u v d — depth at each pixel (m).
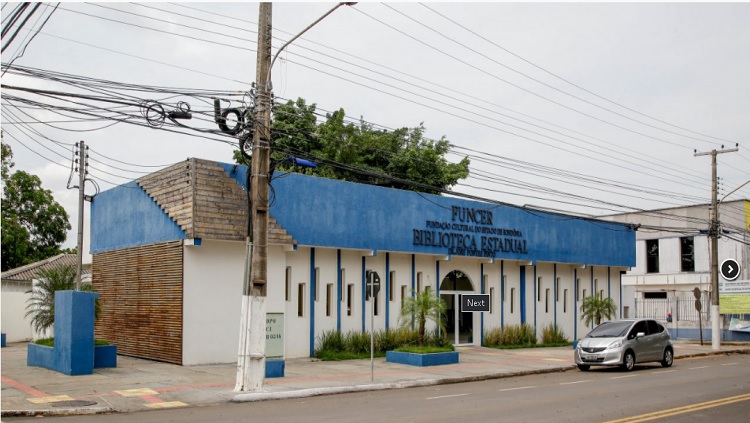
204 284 23.09
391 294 29.09
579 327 37.81
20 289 36.50
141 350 24.66
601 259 38.44
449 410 14.88
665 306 46.75
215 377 19.77
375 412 14.57
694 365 27.11
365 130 41.56
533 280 35.38
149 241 24.73
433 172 41.75
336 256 27.06
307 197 25.56
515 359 27.25
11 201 48.25
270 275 24.38
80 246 27.02
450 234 30.66
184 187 23.14
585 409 15.03
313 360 25.08
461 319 32.25
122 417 13.88
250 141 18.64
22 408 14.39
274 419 13.55
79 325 19.73
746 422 13.54
